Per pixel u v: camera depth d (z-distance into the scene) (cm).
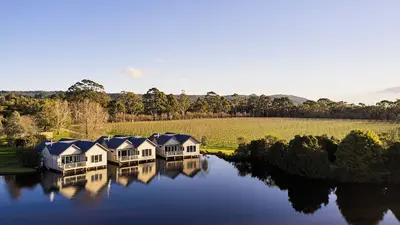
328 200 3581
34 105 10212
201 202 3466
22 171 4609
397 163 4131
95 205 3312
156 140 6181
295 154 4697
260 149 5650
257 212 3203
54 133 8562
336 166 4400
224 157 6050
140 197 3594
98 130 7594
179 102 16188
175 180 4353
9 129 6875
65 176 4453
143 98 15475
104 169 4953
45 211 3125
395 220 3034
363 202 3512
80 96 12556
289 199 3612
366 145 4188
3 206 3250
